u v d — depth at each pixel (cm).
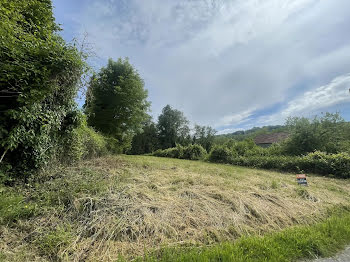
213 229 226
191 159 1475
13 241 173
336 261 170
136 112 1223
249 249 179
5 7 309
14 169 307
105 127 1159
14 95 292
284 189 418
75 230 197
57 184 291
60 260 157
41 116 333
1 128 278
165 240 198
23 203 232
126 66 1216
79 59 352
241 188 394
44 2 505
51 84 323
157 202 278
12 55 276
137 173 469
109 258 165
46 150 369
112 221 215
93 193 273
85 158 586
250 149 1173
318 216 283
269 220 259
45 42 329
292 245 187
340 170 637
